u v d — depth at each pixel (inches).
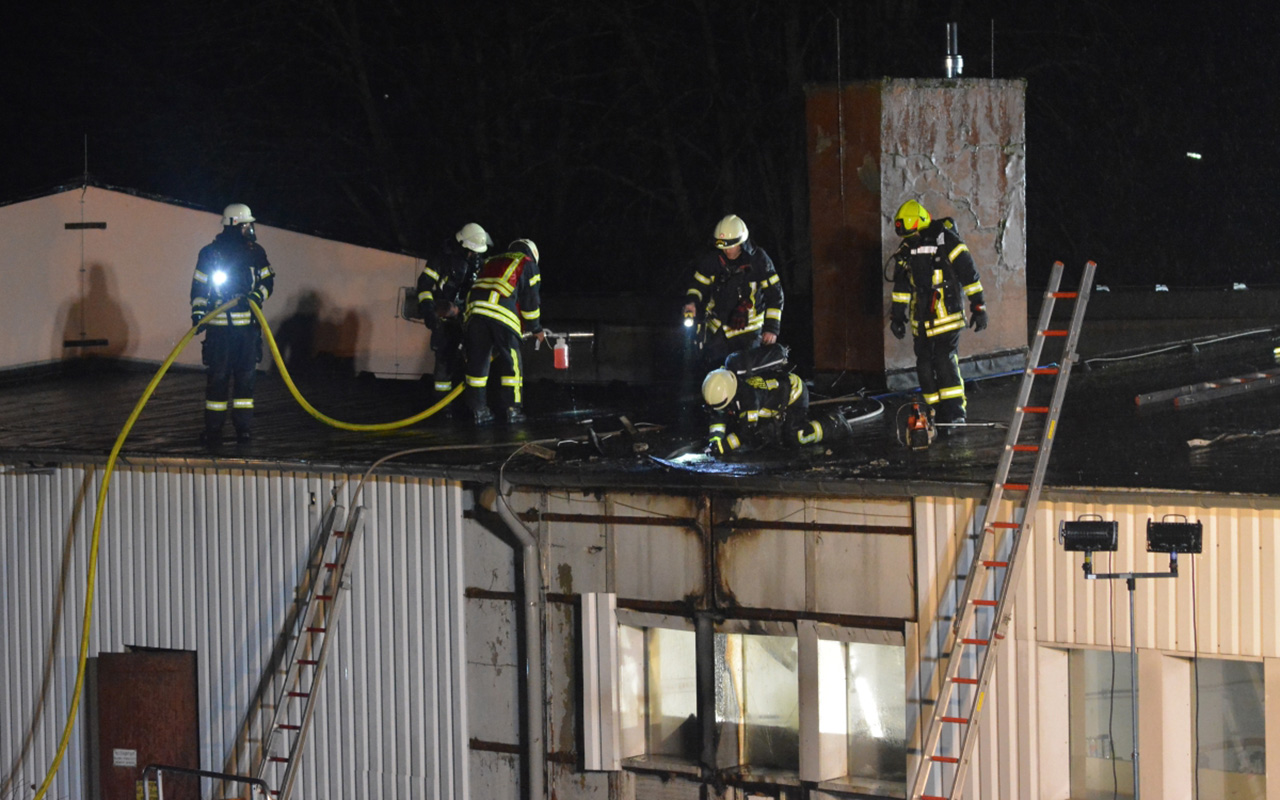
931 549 754.8
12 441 1062.4
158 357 1503.4
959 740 758.5
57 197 1464.1
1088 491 707.4
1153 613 706.2
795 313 1643.7
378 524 916.0
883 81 1136.8
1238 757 718.5
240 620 969.5
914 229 956.0
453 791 903.7
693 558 818.8
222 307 1005.2
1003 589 712.4
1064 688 748.0
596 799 863.1
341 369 1487.5
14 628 1050.1
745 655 838.5
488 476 853.2
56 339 1467.8
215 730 983.6
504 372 1100.5
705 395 874.8
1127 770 745.0
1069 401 1060.5
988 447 869.2
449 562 894.4
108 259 1487.5
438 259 1150.3
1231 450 804.6
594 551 847.1
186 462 965.8
